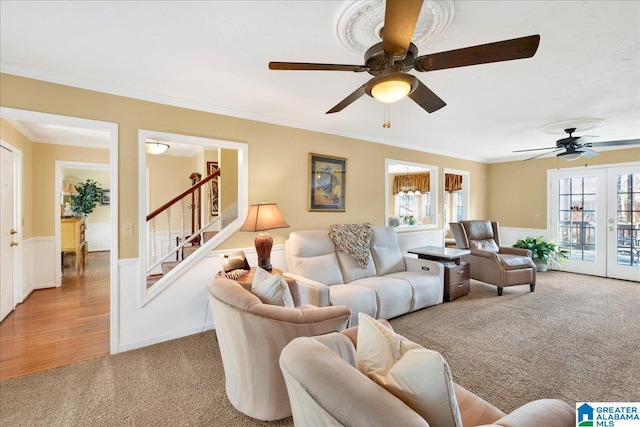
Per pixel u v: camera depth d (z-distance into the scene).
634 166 4.96
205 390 2.03
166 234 5.42
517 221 6.34
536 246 5.61
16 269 3.72
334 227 3.63
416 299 3.42
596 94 2.77
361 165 4.35
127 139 2.62
